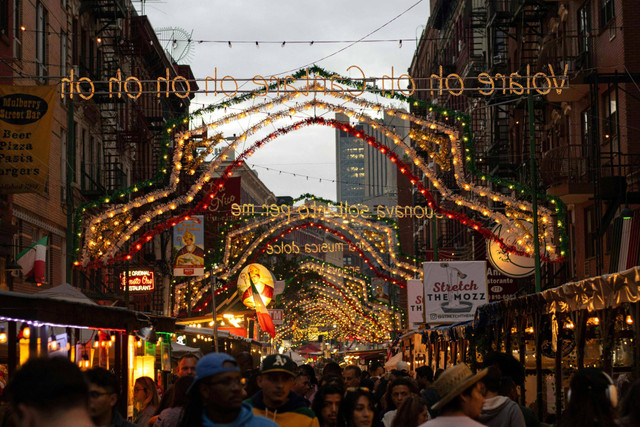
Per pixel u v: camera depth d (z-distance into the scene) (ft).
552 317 46.55
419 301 132.67
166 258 184.55
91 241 94.68
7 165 71.61
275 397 25.61
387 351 215.72
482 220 152.35
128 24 161.79
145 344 69.62
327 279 224.74
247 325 141.79
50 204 104.42
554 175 102.42
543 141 126.41
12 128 71.82
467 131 84.12
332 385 32.68
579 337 40.83
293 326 288.30
